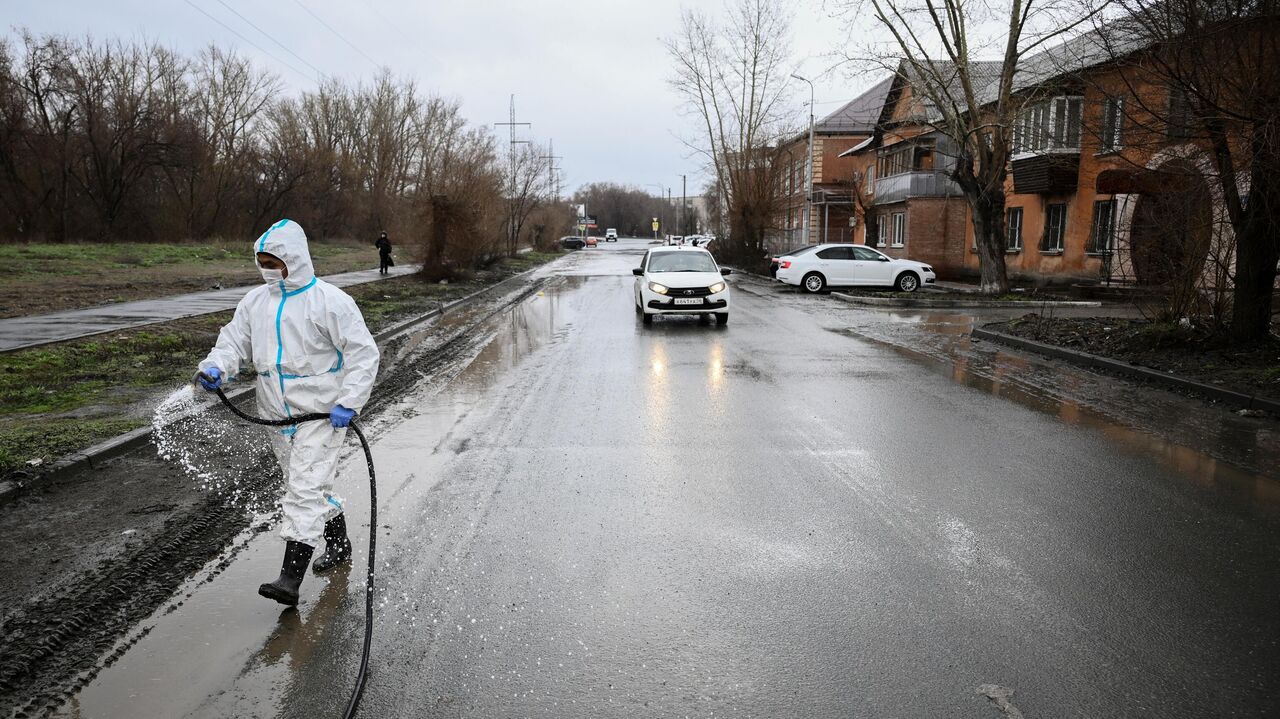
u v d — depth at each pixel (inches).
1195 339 422.6
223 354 152.8
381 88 2682.1
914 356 471.8
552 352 483.8
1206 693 124.2
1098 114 419.8
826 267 1003.9
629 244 4318.4
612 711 119.6
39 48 1641.2
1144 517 200.5
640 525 194.7
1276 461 251.3
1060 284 995.9
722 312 631.8
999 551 178.9
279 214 2235.5
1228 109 319.6
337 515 169.2
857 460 251.8
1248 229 393.4
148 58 1839.3
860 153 1744.6
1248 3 311.7
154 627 144.1
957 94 1105.4
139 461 241.0
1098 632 142.8
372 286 956.0
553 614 149.6
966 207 1310.3
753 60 1515.7
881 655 135.0
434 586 160.9
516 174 1978.3
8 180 1628.9
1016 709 120.0
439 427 293.6
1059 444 272.1
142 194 1863.9
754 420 306.7
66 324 538.6
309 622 146.4
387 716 118.1
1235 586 161.3
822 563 172.4
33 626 141.7
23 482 209.6
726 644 138.8
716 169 1643.7
